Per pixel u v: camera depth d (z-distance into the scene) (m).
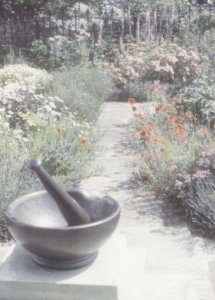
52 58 4.57
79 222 1.09
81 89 3.38
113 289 1.10
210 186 1.73
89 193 1.21
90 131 2.55
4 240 1.57
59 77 3.57
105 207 1.16
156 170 1.97
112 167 2.24
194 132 2.22
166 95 3.10
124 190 1.96
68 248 1.08
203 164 1.82
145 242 1.56
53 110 2.69
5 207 1.59
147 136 2.19
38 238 1.07
